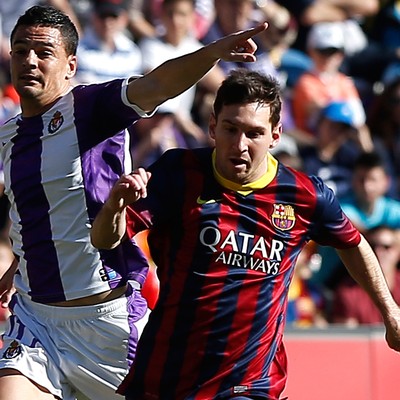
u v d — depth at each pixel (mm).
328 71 35031
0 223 28094
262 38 35125
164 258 13945
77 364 15055
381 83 37188
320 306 26484
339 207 14273
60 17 14922
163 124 31516
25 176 14828
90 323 14977
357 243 14523
